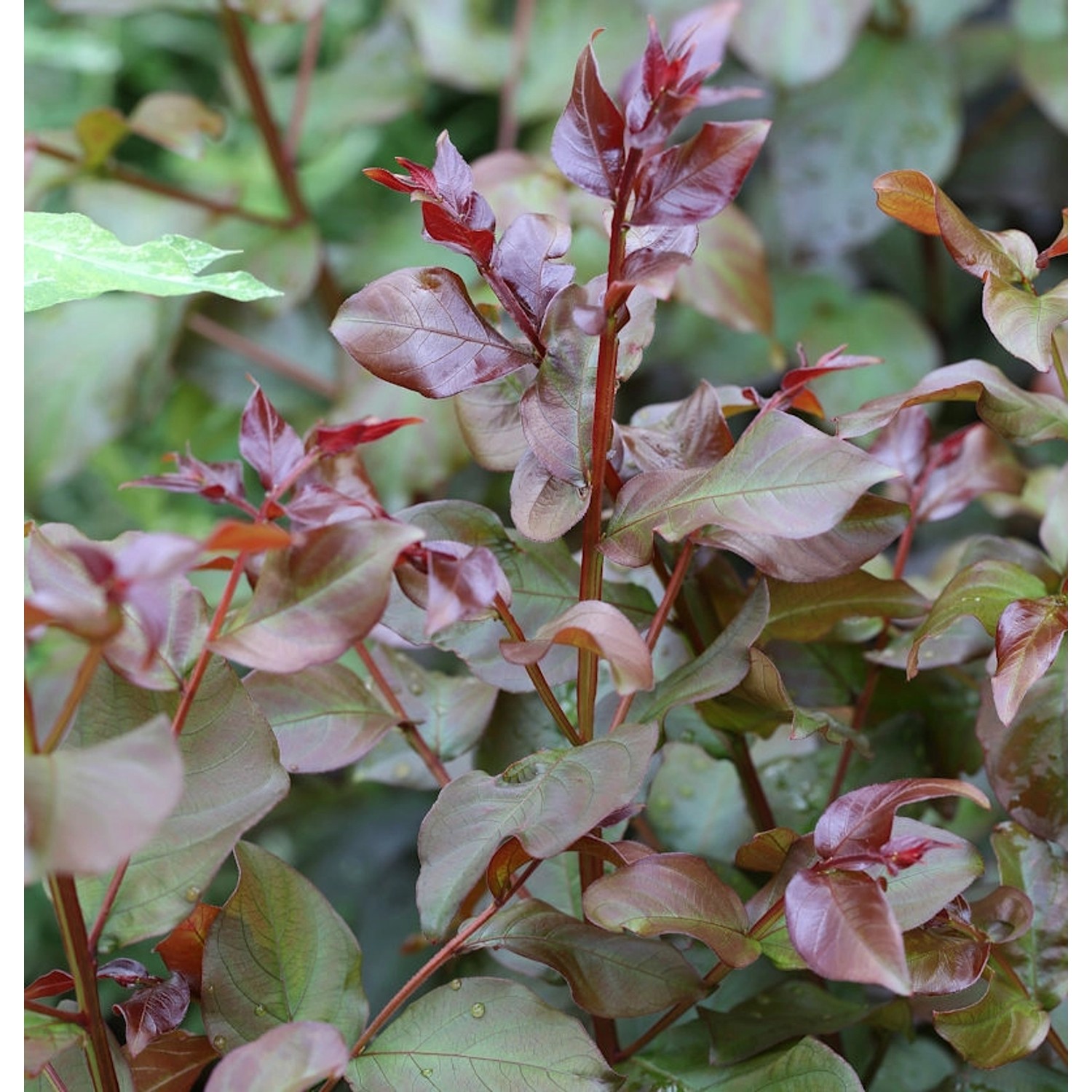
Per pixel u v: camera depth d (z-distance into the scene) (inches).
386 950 68.1
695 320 74.1
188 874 38.4
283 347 74.0
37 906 69.5
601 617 37.8
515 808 38.4
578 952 39.7
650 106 37.6
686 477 39.9
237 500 38.2
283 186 66.1
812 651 46.0
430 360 39.2
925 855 39.4
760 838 39.5
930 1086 45.4
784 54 64.2
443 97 86.7
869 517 40.5
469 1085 38.6
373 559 37.2
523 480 39.9
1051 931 41.3
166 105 61.2
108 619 35.2
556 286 39.8
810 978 43.8
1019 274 41.2
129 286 38.2
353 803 74.8
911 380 70.4
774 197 79.4
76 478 81.4
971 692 45.9
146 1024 39.3
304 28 88.7
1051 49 69.9
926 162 69.5
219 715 38.9
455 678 44.9
